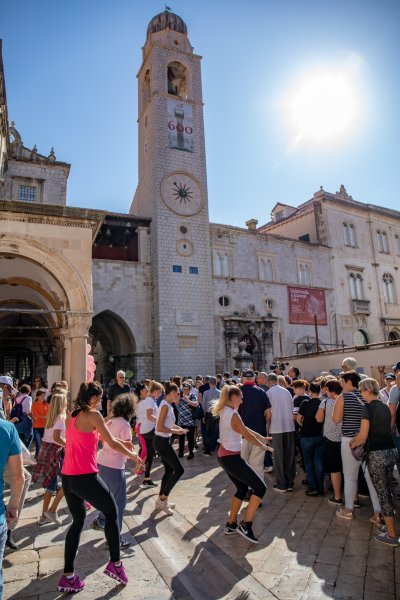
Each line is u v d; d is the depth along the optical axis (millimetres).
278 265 34562
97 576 5152
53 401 7410
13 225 13898
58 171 26656
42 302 19938
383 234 43531
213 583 4910
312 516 7145
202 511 7566
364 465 6816
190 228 29828
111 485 5961
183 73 33750
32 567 5434
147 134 31422
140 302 28266
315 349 34656
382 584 4719
